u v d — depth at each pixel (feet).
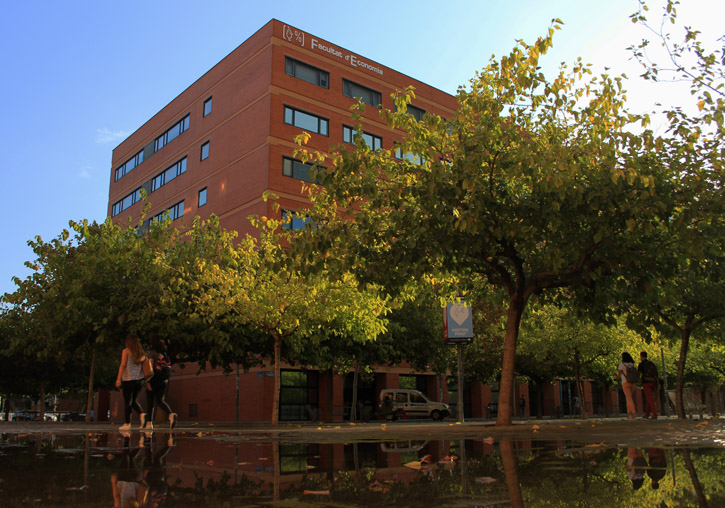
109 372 142.10
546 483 9.34
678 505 7.22
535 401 171.73
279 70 126.21
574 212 30.60
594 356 103.76
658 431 24.88
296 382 123.03
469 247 32.40
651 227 29.30
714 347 79.20
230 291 64.03
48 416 185.37
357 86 139.64
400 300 43.93
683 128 30.99
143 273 72.08
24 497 8.25
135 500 8.06
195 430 36.88
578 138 32.32
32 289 74.84
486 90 34.50
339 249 35.63
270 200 119.34
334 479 10.36
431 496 8.34
